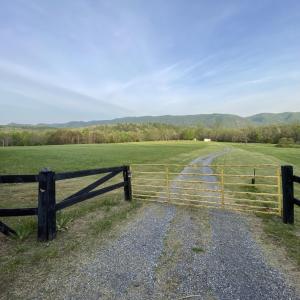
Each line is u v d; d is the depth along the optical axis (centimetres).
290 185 636
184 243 525
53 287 364
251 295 347
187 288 364
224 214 747
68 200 593
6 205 898
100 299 338
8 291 354
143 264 434
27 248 491
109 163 2570
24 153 3991
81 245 510
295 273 404
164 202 894
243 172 2030
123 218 697
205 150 5775
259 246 508
